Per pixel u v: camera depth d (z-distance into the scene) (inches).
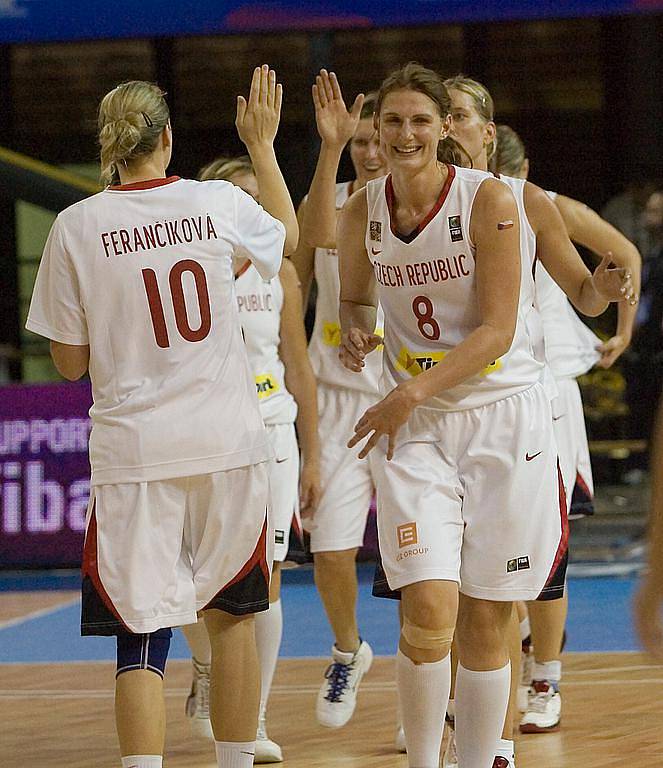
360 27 1513.3
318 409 705.6
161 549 480.4
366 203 522.9
